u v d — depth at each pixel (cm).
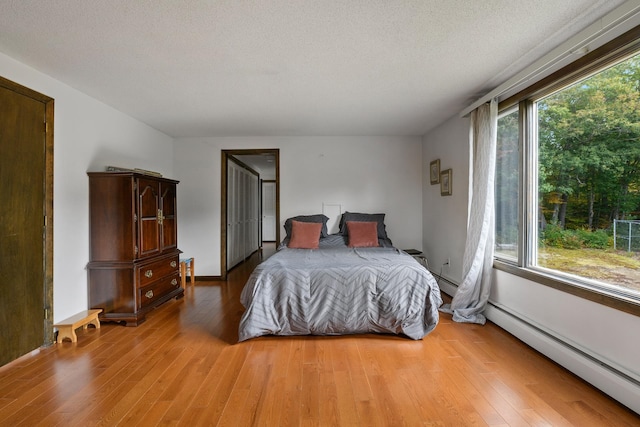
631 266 176
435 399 179
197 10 173
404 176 486
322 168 486
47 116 257
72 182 284
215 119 391
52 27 189
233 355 236
